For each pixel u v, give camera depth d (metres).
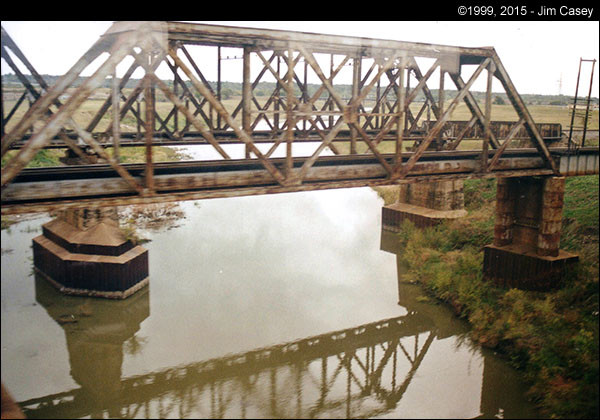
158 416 11.96
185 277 20.67
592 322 14.39
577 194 21.00
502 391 12.98
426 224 26.02
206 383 13.41
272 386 13.31
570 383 12.43
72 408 12.30
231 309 17.91
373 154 13.50
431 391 13.10
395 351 15.37
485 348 15.11
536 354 13.75
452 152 15.41
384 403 12.48
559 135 26.47
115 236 18.05
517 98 15.14
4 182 8.43
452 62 14.07
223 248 24.72
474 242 22.58
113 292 17.44
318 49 14.38
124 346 15.26
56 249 17.95
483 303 17.02
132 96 16.45
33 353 14.26
